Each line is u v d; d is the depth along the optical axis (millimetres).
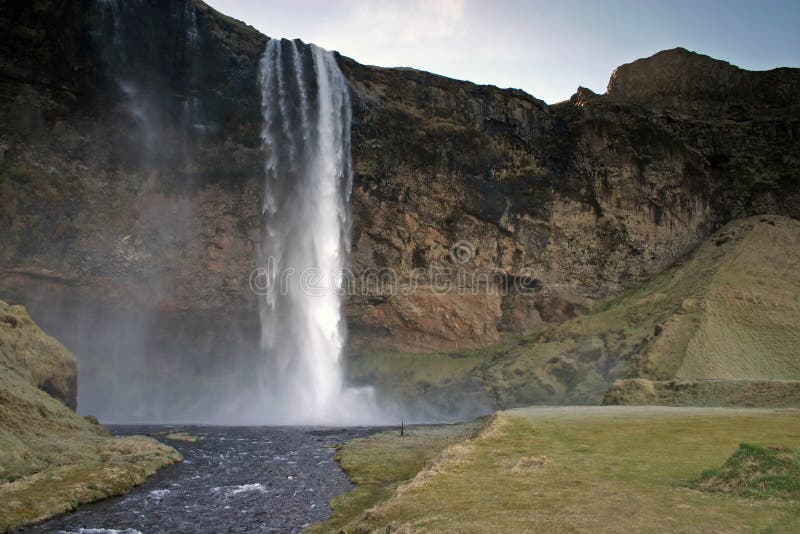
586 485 16094
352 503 20797
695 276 72250
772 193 82562
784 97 90375
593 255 80875
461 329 78500
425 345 78188
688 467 17609
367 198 75000
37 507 19891
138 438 33656
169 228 66750
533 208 80938
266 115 66812
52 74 58312
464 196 78625
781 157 85625
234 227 69750
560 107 89375
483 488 16672
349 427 52406
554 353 69188
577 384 63031
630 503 14016
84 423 34469
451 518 13836
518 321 79812
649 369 55969
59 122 59969
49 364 38469
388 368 75188
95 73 59188
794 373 52906
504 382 67938
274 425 55500
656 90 94812
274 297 72000
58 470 24047
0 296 59250
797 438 21047
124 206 64188
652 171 83312
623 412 34312
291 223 71438
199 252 68500
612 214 81938
